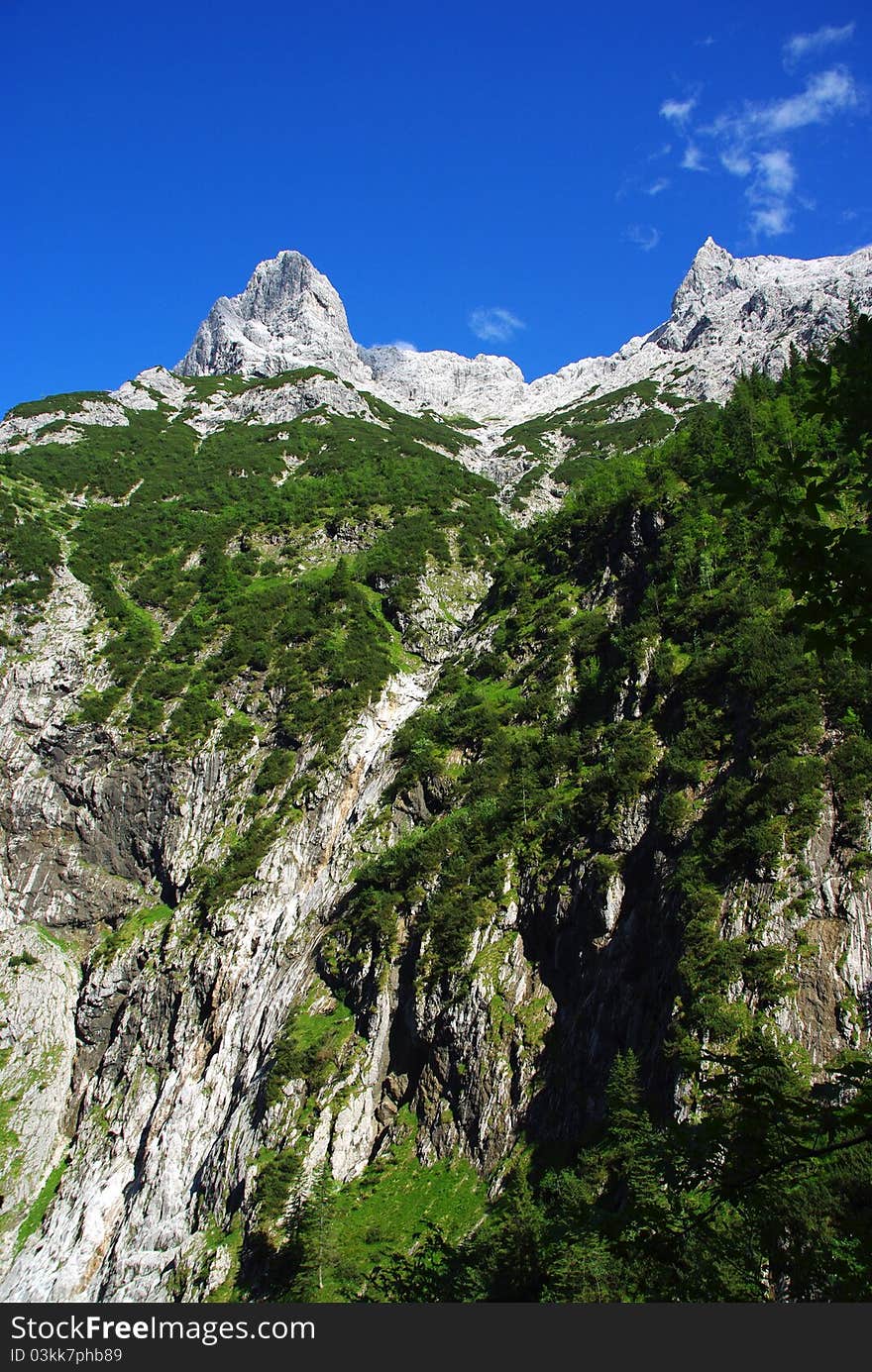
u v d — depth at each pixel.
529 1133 55.03
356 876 79.44
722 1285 14.41
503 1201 50.97
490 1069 58.56
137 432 187.50
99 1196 71.81
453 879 69.00
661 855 57.09
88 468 161.38
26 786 102.56
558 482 167.88
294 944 79.31
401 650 112.31
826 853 49.75
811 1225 13.55
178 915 87.00
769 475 13.62
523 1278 37.00
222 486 156.12
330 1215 53.53
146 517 144.12
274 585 125.00
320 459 169.38
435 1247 43.91
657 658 72.31
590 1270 22.78
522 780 73.38
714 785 58.50
